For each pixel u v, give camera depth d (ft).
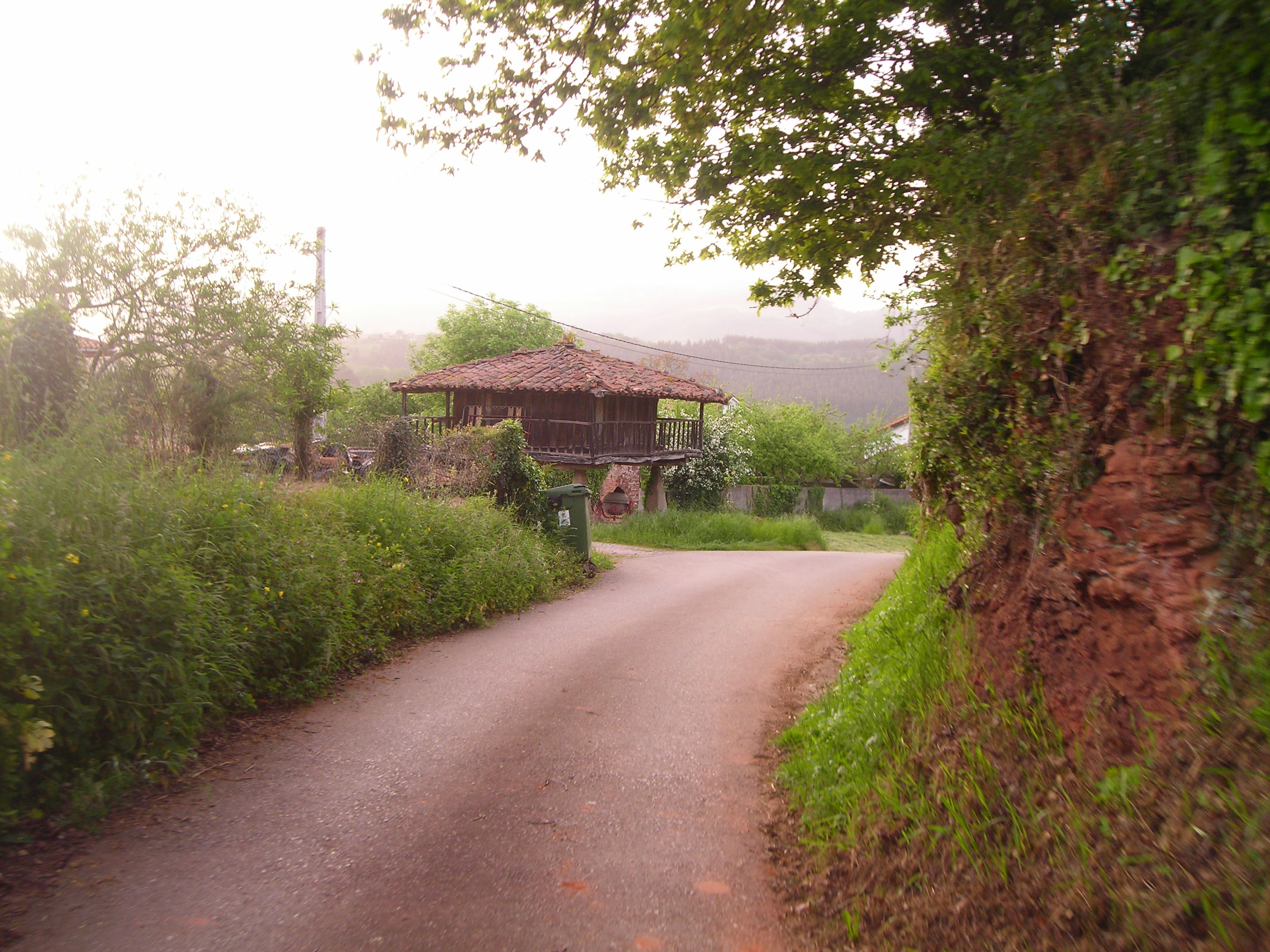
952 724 13.83
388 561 29.55
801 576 51.55
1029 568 13.79
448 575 31.71
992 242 16.05
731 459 113.91
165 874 12.26
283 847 13.32
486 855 13.46
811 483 137.49
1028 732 11.71
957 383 17.31
